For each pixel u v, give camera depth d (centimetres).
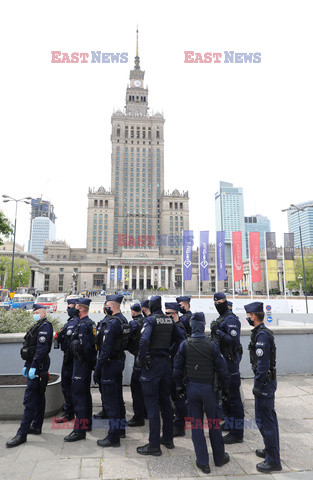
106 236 13112
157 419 449
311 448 458
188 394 424
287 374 825
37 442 476
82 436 488
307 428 523
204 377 420
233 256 2972
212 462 421
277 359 827
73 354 532
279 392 694
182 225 13538
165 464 414
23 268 7731
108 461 420
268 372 422
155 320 483
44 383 487
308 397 664
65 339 575
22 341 722
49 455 434
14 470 393
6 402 554
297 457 432
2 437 487
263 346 425
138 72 15812
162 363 470
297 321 1917
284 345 838
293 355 837
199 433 409
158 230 13850
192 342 435
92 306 5300
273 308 2455
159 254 13562
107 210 13325
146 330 468
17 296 4025
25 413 477
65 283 11994
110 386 482
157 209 13975
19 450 448
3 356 712
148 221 13775
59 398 602
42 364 493
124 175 14138
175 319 564
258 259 2895
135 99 15388
